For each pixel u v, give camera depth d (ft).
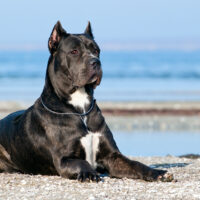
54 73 38.37
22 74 223.30
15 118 42.19
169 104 114.62
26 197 31.42
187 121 96.37
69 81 37.65
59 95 38.11
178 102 116.98
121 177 37.14
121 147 68.95
